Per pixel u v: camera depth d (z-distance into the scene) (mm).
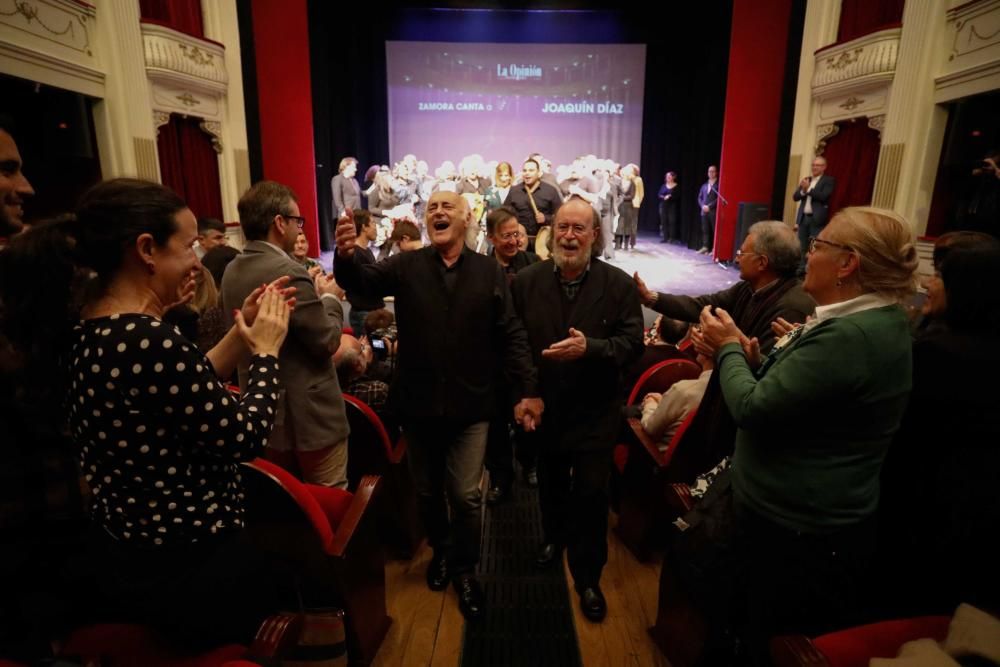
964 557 1216
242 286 1650
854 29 5891
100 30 4910
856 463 1175
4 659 931
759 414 1170
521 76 12328
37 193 4496
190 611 1005
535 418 1749
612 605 1931
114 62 5012
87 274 928
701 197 10227
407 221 3238
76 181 4852
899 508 1310
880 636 1173
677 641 1631
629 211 10617
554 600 1949
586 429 1804
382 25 11898
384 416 2299
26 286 891
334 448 1825
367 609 1635
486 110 12461
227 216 6766
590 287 1816
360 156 12125
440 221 1714
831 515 1188
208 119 6285
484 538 2303
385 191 8164
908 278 1121
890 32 5227
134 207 908
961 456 1197
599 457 1808
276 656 1032
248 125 7016
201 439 945
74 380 910
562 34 12141
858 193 5977
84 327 914
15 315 893
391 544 2195
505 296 1786
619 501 2551
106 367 883
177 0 5777
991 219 3988
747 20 8391
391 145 12500
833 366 1093
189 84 5902
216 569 1020
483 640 1773
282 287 1367
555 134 12625
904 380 1135
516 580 2049
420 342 1758
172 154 5914
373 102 12328
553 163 12742
